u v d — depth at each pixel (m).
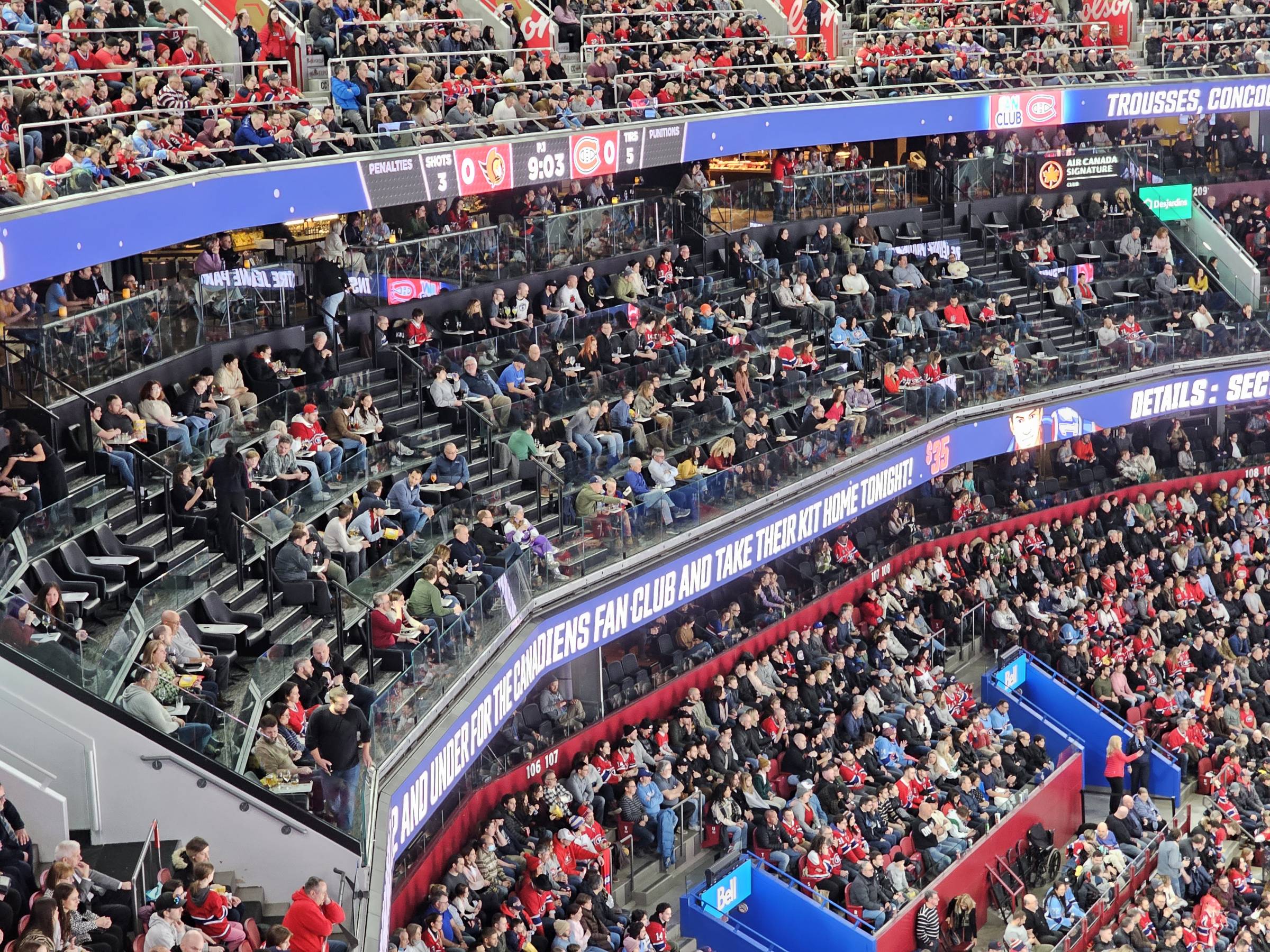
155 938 13.09
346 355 27.11
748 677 27.64
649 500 26.19
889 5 41.53
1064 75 41.03
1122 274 40.53
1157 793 30.38
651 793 24.70
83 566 18.36
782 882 23.94
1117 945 25.00
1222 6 44.22
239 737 16.08
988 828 26.61
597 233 32.72
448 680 19.84
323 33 29.38
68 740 15.42
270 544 19.91
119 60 24.50
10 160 20.56
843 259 36.09
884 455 31.95
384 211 32.28
